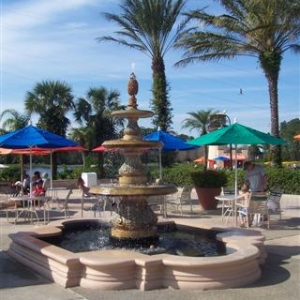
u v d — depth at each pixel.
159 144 8.76
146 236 8.57
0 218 13.84
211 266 6.45
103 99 37.19
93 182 26.42
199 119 51.03
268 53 22.95
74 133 37.09
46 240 8.92
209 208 15.73
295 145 63.69
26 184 16.94
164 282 6.55
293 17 21.80
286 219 13.32
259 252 7.41
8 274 7.37
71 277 6.64
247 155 48.88
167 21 25.50
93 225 10.55
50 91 34.84
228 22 22.95
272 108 23.48
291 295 6.18
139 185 8.59
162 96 26.16
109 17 25.92
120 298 6.07
